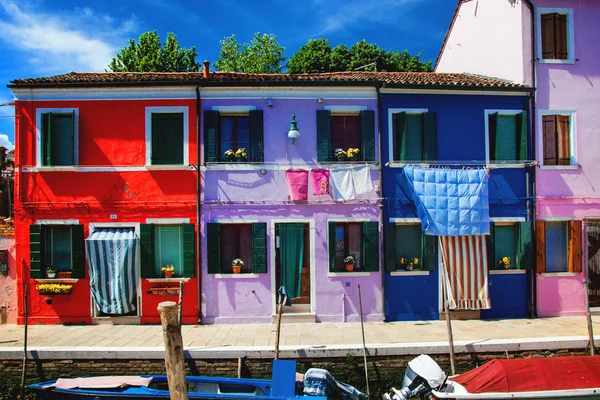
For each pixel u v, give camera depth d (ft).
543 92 42.68
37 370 31.24
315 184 39.75
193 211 40.04
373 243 40.34
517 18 43.60
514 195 41.98
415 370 28.22
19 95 39.73
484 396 26.12
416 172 39.93
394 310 40.55
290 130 39.37
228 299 39.86
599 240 42.70
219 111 40.47
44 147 39.99
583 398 26.35
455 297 40.24
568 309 42.19
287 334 35.70
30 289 39.55
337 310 40.19
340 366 31.50
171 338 21.12
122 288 39.01
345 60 82.12
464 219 39.52
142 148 40.11
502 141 42.29
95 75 45.11
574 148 42.80
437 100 41.68
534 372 26.96
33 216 39.75
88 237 39.27
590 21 43.57
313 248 40.24
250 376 31.19
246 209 40.22
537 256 41.65
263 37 89.10
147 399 26.78
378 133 40.96
